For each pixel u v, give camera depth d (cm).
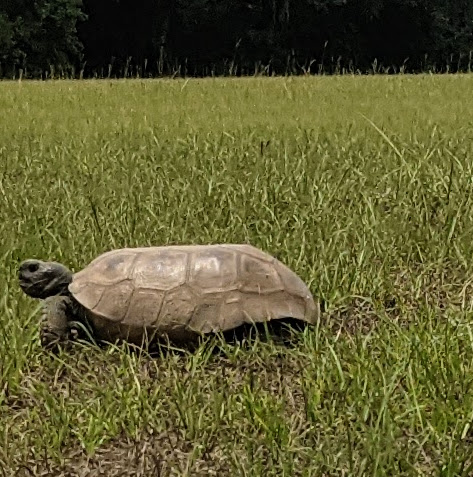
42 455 128
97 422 131
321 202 195
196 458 127
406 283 170
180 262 149
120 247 176
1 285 162
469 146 249
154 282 148
